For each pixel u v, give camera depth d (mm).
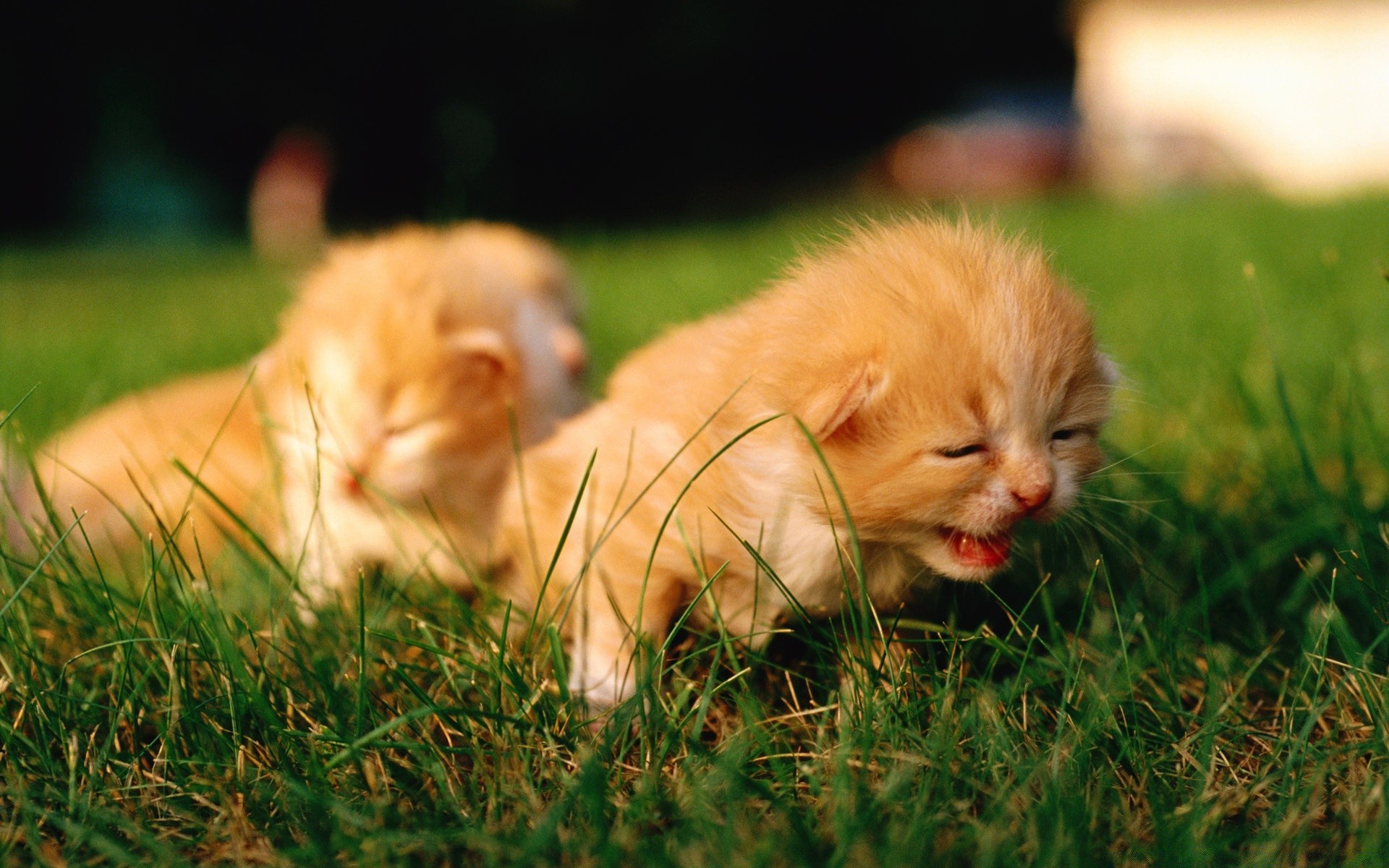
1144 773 361
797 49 2848
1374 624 385
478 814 357
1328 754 359
